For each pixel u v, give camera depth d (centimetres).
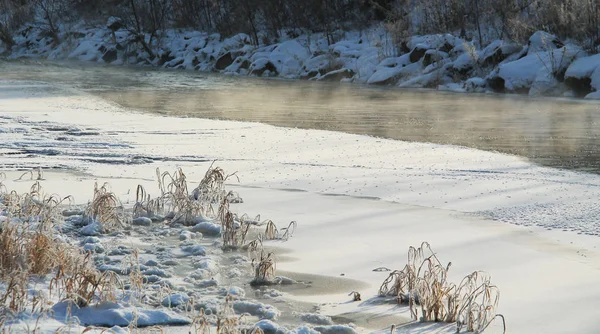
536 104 2852
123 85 3847
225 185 1287
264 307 690
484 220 1034
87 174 1380
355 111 2638
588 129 2092
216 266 834
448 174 1374
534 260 846
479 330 642
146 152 1641
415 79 3869
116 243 920
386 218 1052
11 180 1302
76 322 630
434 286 689
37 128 1992
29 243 789
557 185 1262
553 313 680
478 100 3059
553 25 3762
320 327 639
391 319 675
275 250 901
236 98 3166
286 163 1502
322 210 1102
